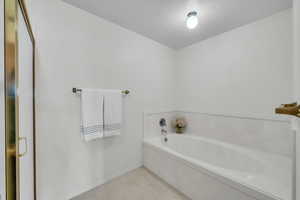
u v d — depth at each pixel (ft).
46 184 4.30
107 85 5.84
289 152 4.95
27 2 3.93
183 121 8.75
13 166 1.87
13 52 1.82
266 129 5.47
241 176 3.86
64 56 4.66
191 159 4.99
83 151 5.15
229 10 5.06
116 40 6.13
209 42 7.39
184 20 5.82
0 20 1.67
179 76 9.12
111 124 5.72
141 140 7.32
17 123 2.06
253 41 5.75
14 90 1.86
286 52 4.93
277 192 3.20
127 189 5.41
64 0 4.58
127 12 5.26
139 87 7.16
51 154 4.41
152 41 7.76
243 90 6.08
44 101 4.26
